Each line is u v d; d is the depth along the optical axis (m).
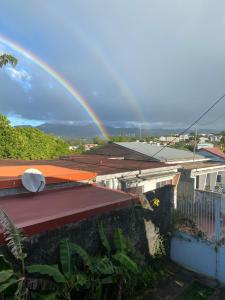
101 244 7.19
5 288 4.48
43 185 8.25
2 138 20.88
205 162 23.11
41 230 5.72
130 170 12.16
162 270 9.17
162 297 7.75
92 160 16.38
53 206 6.98
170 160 18.66
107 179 10.93
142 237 8.83
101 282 5.99
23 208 6.71
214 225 9.18
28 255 5.54
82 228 6.71
